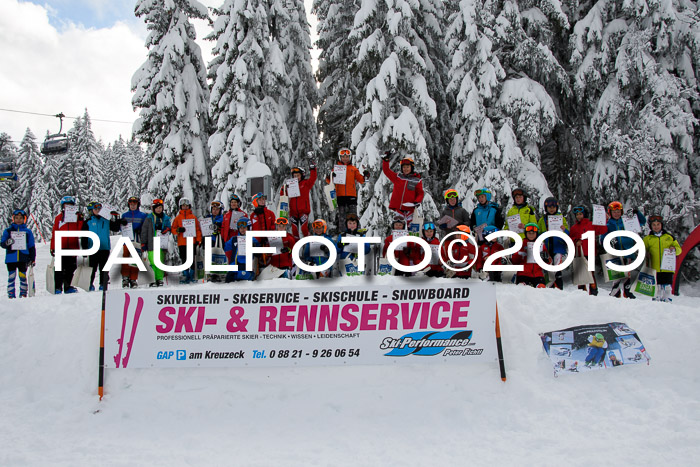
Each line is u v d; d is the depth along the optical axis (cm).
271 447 443
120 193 5450
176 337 561
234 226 909
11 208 4303
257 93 1658
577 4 1541
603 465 391
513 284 711
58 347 599
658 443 416
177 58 1602
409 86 1473
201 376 550
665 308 611
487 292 551
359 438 454
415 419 482
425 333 551
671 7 1362
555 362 536
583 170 1572
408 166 850
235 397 520
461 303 552
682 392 490
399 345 552
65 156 4322
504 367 533
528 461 404
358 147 1443
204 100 1719
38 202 4200
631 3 1406
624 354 538
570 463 397
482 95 1433
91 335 607
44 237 4250
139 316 563
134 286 888
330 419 487
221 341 559
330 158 1934
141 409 511
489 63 1411
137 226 915
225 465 412
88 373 564
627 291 882
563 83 1457
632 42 1393
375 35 1447
